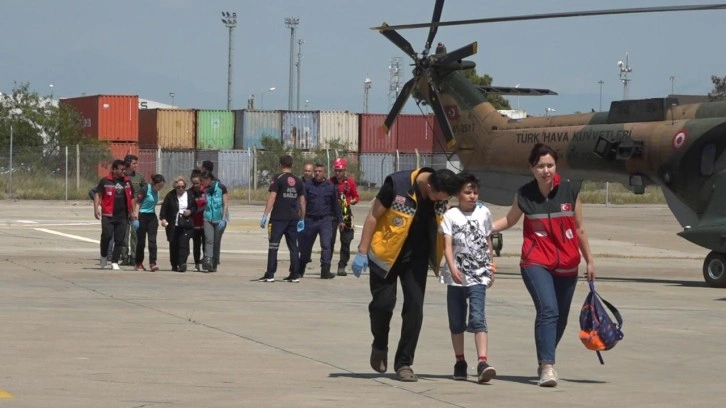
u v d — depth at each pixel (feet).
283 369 39.65
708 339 50.52
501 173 104.27
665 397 35.50
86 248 102.42
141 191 81.15
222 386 35.73
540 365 37.60
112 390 34.50
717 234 78.74
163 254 99.25
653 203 252.21
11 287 66.64
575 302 66.39
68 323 50.78
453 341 38.55
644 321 57.41
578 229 38.29
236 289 69.10
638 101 91.91
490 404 33.71
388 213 37.76
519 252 111.86
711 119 85.51
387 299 37.83
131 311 56.13
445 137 105.29
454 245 37.99
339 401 33.58
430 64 105.19
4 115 282.15
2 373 37.27
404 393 35.40
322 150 256.11
